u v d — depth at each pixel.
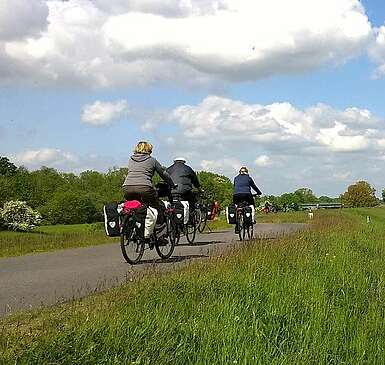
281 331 7.22
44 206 107.25
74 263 12.95
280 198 139.62
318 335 6.90
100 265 12.33
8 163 111.69
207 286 8.76
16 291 9.01
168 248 12.96
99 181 120.19
